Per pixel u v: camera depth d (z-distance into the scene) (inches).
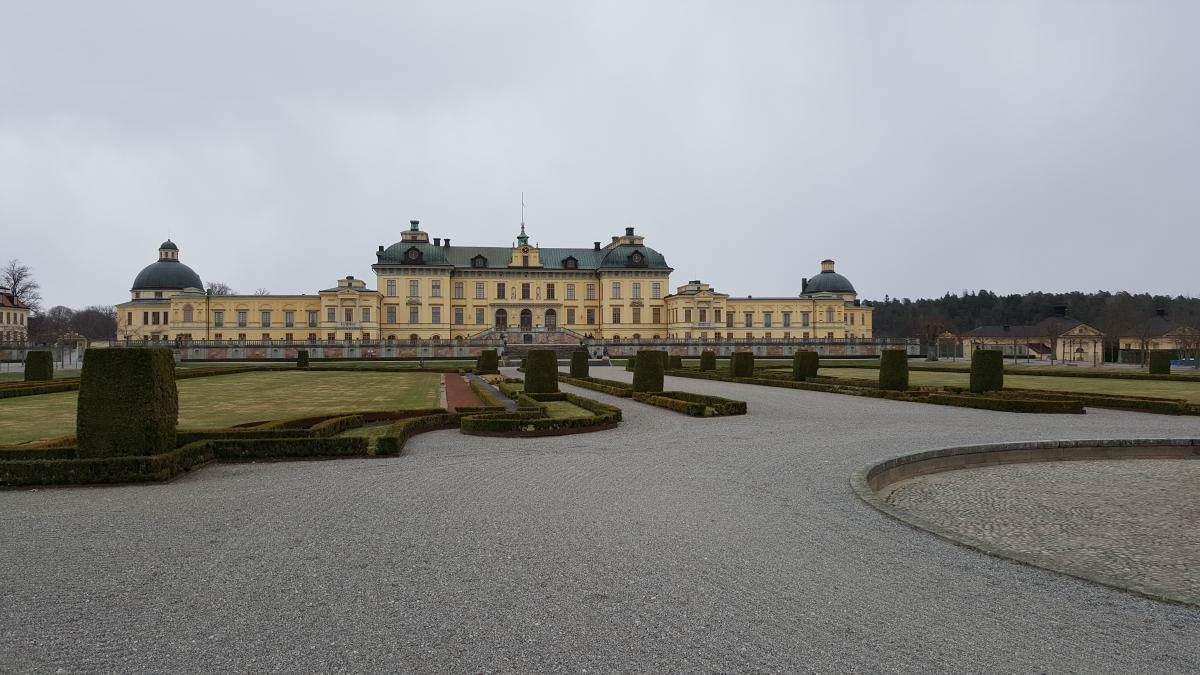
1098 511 488.4
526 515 425.4
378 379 1895.9
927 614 274.7
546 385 1198.9
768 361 3479.3
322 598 289.3
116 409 557.9
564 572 321.4
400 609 277.4
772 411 1029.2
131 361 565.0
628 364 2746.1
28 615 272.8
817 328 4849.9
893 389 1304.1
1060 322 4790.8
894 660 234.5
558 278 4677.7
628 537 378.3
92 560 339.9
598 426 828.0
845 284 5142.7
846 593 296.8
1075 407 995.9
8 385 1348.4
